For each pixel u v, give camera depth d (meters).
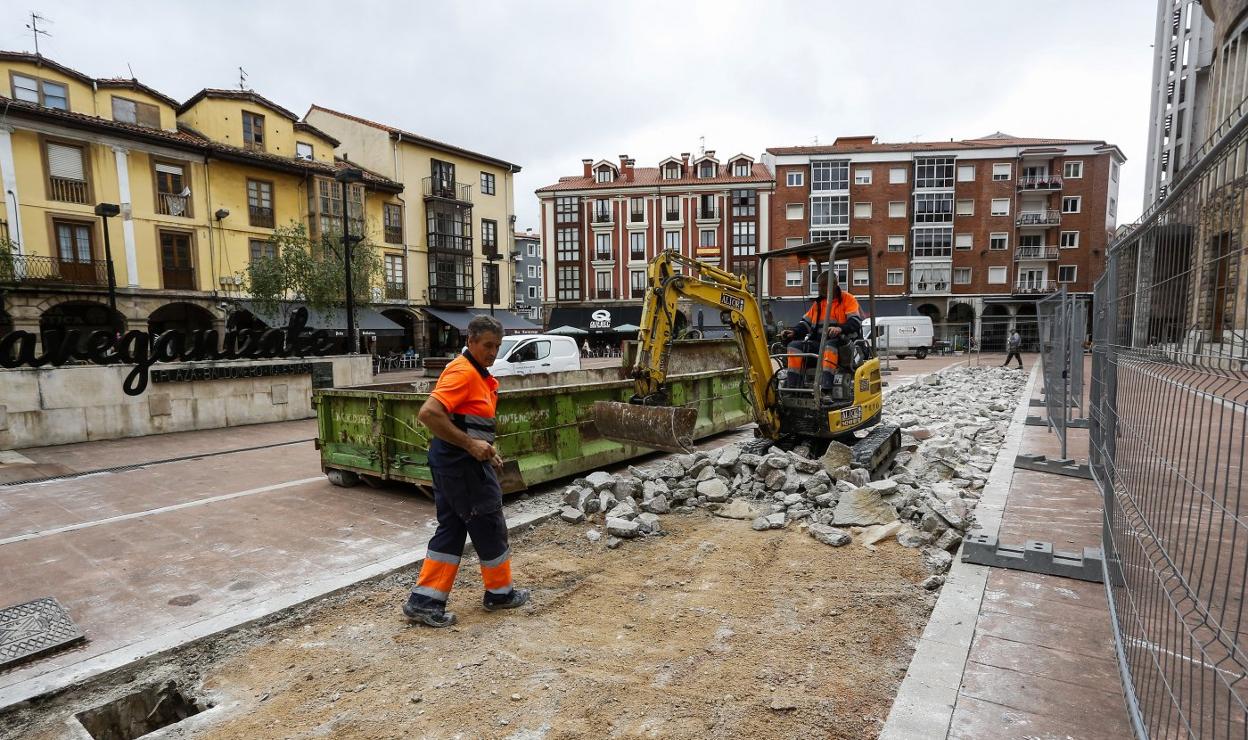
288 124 32.44
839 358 7.65
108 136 25.41
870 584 4.41
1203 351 1.99
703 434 10.12
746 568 4.79
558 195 53.09
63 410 10.78
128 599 4.43
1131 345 3.17
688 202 51.75
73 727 3.11
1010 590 4.08
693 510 6.26
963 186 49.59
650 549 5.27
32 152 23.78
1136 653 2.70
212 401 12.65
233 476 8.30
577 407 7.55
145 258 26.67
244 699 3.27
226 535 5.79
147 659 3.63
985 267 49.69
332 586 4.55
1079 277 49.03
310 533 5.81
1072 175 48.75
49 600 4.31
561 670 3.42
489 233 43.25
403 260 37.66
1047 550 4.39
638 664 3.46
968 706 2.85
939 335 42.69
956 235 49.97
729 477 6.89
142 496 7.26
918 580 4.46
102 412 11.21
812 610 4.04
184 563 5.11
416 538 5.63
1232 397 1.69
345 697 3.24
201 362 12.66
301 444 10.88
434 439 4.04
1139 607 2.75
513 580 4.70
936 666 3.18
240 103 30.66
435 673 3.44
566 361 16.27
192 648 3.80
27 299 23.47
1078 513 5.68
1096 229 48.50
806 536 5.42
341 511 6.52
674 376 9.20
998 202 49.31
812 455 7.60
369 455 7.14
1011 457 8.08
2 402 10.20
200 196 28.31
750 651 3.55
